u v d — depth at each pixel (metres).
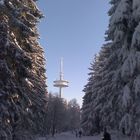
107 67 27.22
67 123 148.00
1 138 18.94
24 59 19.58
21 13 20.95
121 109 20.83
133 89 18.66
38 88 38.06
